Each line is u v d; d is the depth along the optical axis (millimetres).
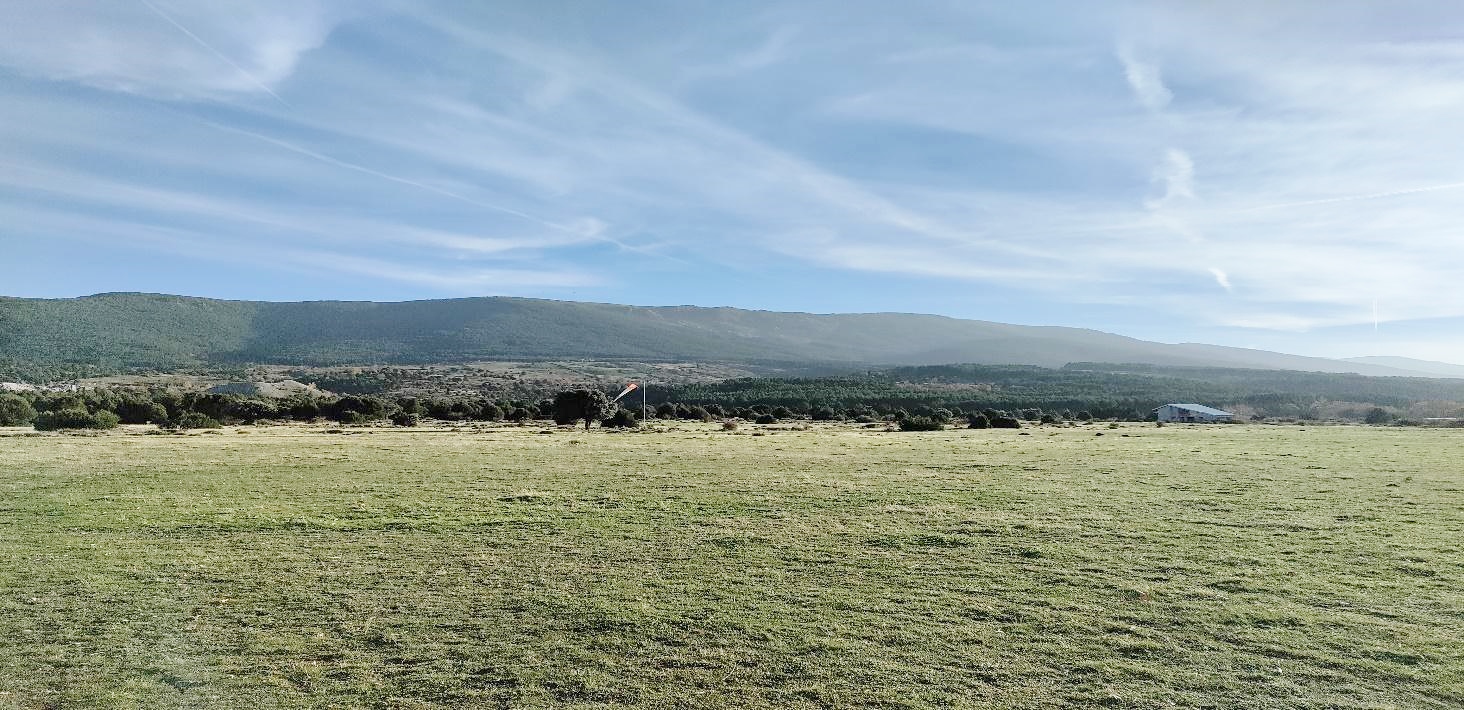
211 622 11523
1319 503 21188
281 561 15156
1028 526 18125
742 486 25234
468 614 11836
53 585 13469
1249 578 13508
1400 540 16312
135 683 9359
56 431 56969
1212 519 18906
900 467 31125
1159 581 13422
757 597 12633
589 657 10102
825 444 44781
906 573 14086
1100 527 18031
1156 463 32281
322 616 11781
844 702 8773
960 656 10078
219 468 30734
